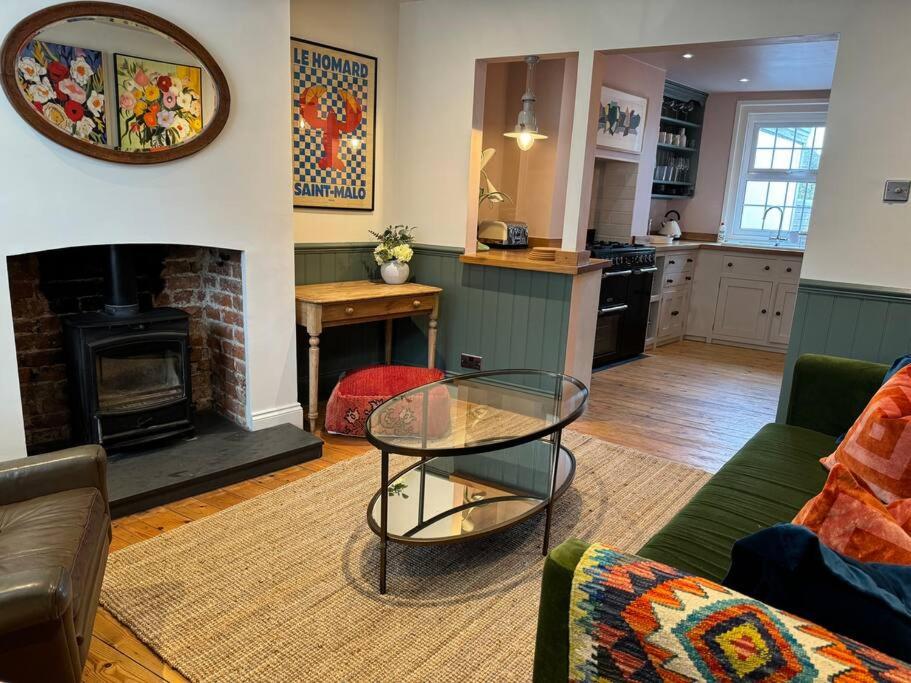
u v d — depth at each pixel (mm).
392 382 3516
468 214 4020
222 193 2854
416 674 1716
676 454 3414
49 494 1803
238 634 1852
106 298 2742
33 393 2799
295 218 3758
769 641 835
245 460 2840
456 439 2357
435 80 3984
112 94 2447
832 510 1123
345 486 2814
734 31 3051
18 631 1281
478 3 3736
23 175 2266
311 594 2049
